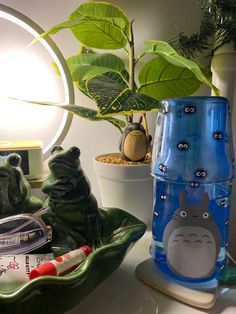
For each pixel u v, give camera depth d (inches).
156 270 15.5
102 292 14.5
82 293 12.6
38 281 11.0
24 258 15.0
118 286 14.9
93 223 16.5
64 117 24.5
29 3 23.2
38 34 23.4
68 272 13.7
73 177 15.6
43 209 16.6
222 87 20.1
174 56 17.3
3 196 15.9
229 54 19.3
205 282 14.4
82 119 24.7
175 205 14.0
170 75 21.1
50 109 24.5
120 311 13.2
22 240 15.9
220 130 13.9
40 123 24.7
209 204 13.6
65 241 16.4
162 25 23.4
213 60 20.3
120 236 16.2
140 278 15.3
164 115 14.7
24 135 24.9
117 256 14.3
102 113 16.1
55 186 15.6
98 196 25.7
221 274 15.0
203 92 23.6
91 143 25.2
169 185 14.3
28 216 16.1
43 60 23.9
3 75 23.9
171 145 14.4
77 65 22.8
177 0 23.0
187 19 23.2
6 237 15.8
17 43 23.7
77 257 14.4
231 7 17.1
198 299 13.4
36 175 20.6
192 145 13.9
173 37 22.4
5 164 15.9
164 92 21.6
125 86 19.4
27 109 24.4
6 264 14.6
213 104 13.7
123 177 19.3
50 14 23.4
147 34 23.5
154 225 15.4
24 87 24.2
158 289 14.4
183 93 21.5
